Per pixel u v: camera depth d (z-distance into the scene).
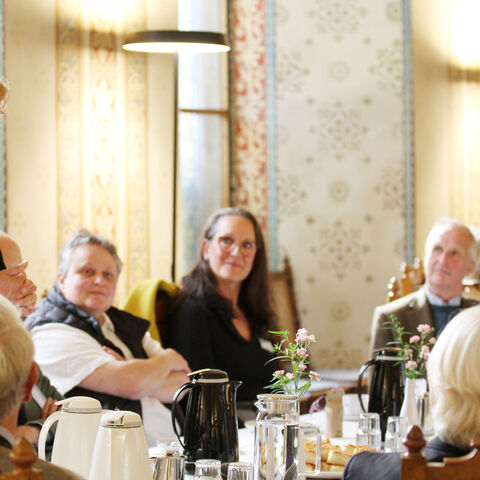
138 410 3.22
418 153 6.05
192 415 2.29
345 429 3.03
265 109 5.65
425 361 3.04
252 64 5.62
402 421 2.62
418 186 6.05
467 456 1.58
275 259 5.68
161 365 3.29
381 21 5.85
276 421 2.02
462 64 6.17
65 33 4.74
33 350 1.54
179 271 5.17
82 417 2.11
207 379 2.30
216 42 4.38
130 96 4.96
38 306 3.37
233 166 5.57
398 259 5.88
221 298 3.85
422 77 6.07
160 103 5.06
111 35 4.88
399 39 5.87
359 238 5.83
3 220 4.53
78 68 4.78
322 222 5.76
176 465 1.97
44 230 4.68
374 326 3.85
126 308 3.87
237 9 5.57
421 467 1.57
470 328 1.66
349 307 5.80
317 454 2.11
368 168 5.84
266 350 3.97
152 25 5.01
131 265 4.98
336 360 5.77
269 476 2.00
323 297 5.76
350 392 4.79
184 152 5.38
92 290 3.30
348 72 5.80
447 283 3.82
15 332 1.51
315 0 5.73
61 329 3.23
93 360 3.18
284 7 5.69
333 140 5.79
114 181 4.92
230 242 3.85
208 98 5.46
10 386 1.48
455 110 6.16
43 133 4.67
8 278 2.55
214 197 5.46
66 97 4.75
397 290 4.42
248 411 3.57
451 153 6.15
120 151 4.93
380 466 1.72
